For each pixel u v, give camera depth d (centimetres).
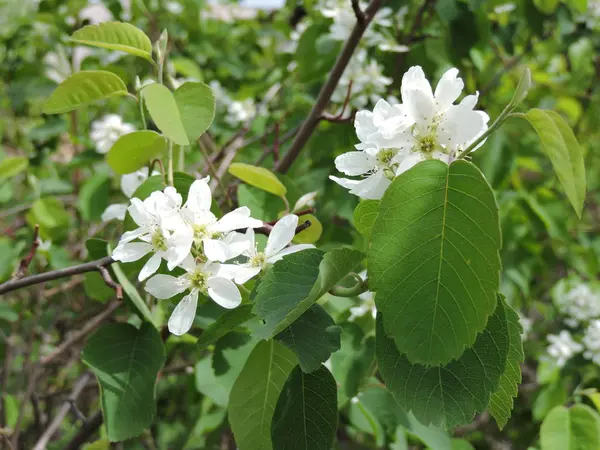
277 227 16
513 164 35
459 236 12
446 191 12
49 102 18
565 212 41
